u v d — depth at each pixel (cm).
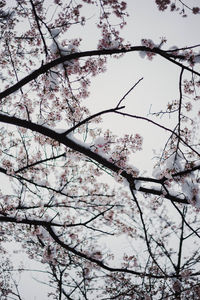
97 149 420
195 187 394
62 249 723
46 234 625
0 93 393
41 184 626
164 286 596
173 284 557
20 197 625
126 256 694
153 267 688
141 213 396
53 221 567
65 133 410
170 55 430
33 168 651
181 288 587
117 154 420
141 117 370
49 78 494
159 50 427
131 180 410
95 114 384
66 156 519
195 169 393
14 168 567
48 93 524
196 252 702
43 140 588
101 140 421
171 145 467
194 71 402
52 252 625
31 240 759
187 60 434
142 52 454
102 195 673
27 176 666
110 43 429
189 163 397
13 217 545
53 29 478
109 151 425
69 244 604
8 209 580
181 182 398
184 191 396
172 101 464
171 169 401
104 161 417
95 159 420
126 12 544
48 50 473
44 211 627
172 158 412
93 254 594
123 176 414
